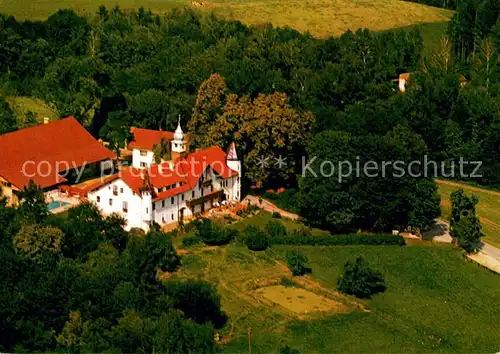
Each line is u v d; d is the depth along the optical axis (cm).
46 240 13862
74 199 17025
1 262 13012
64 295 12712
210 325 12838
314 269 15538
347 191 16962
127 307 12656
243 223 17075
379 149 16850
